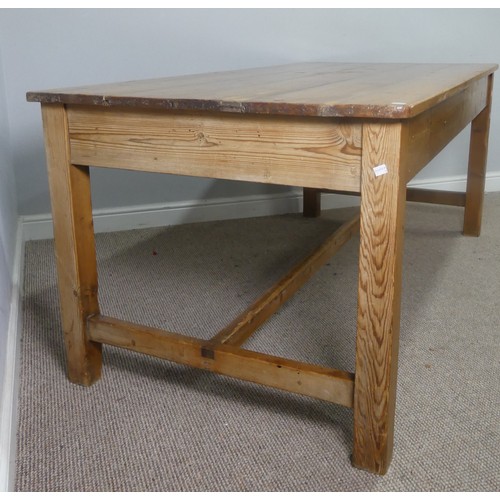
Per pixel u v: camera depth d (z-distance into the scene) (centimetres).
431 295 186
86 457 119
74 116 124
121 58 229
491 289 190
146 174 247
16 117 226
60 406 135
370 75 154
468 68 175
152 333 132
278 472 114
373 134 98
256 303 154
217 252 225
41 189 237
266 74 166
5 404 123
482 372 145
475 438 122
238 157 111
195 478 113
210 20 234
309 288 193
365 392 111
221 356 125
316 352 154
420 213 268
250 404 135
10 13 215
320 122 102
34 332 168
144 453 120
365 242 104
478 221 235
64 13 219
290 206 269
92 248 138
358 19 248
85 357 140
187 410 133
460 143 276
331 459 117
